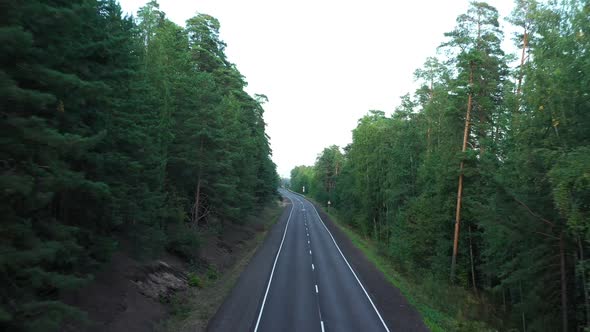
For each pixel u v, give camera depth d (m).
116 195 13.91
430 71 35.12
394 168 36.75
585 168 10.99
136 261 18.72
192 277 22.03
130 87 15.27
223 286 22.50
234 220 40.53
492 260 21.58
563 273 14.98
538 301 16.72
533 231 15.16
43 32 8.54
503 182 16.69
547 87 14.23
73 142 7.71
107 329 12.69
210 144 27.70
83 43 11.60
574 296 16.12
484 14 27.11
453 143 25.81
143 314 15.20
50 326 7.12
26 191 6.91
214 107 27.95
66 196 12.05
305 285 23.69
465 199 24.47
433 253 27.61
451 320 19.25
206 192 31.06
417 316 19.00
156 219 20.33
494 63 24.62
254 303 19.36
